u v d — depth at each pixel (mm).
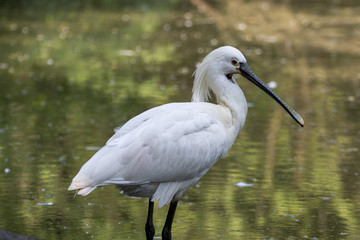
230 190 10344
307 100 16375
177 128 7883
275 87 17688
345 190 10352
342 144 12852
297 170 11305
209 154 8148
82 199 9945
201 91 8898
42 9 32906
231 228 8852
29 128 13797
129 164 7590
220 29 28000
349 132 13680
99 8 33781
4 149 12328
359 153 12281
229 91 8680
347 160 11859
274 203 9805
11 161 11633
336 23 29547
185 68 20094
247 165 11555
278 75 19203
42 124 14109
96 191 10367
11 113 15000
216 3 36719
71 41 24703
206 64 8758
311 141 13055
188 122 7984
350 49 23562
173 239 8461
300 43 24750
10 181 10625
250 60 21391
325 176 11000
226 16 31953
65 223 8977
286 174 11094
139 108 15445
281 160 11852
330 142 12984
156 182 7926
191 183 8273
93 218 9195
